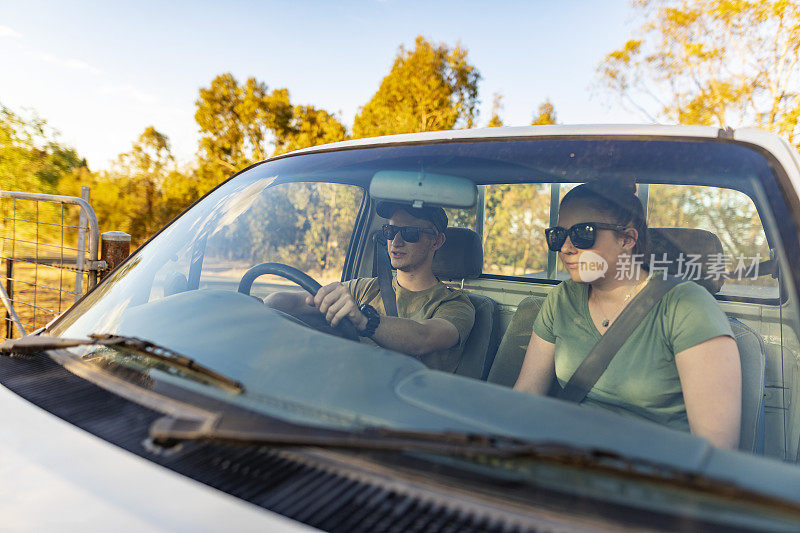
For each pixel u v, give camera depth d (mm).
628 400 1438
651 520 771
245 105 31609
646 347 1438
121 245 4473
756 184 1333
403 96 25516
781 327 1339
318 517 833
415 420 1058
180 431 1002
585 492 820
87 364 1304
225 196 1929
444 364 1740
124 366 1267
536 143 1644
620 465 832
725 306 1427
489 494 838
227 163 32219
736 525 752
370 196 1948
